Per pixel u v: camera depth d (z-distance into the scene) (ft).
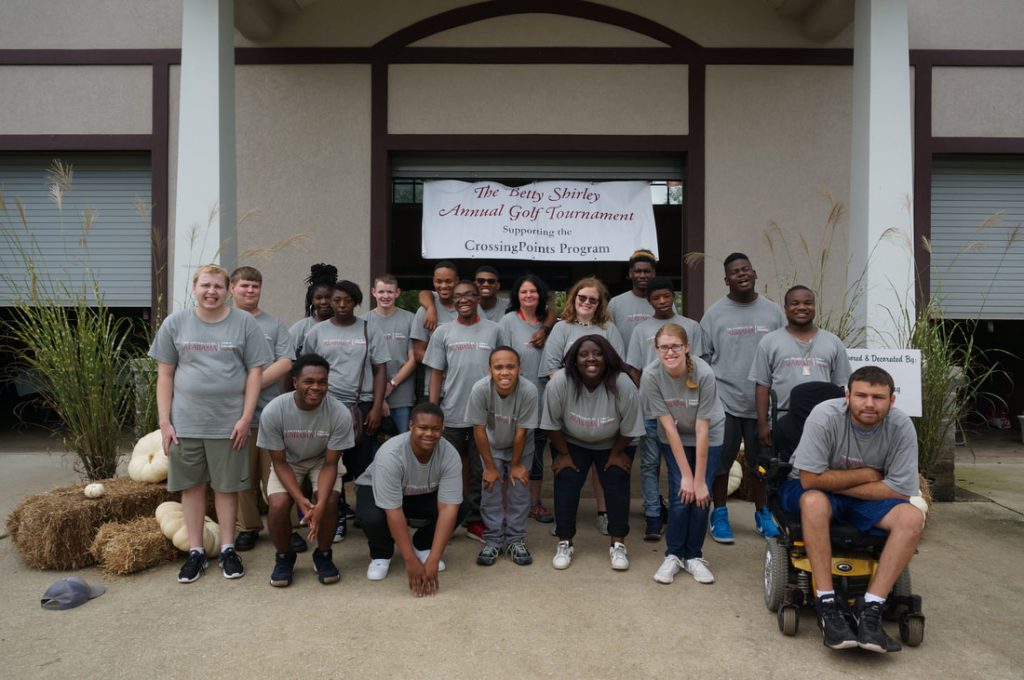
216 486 11.85
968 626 9.93
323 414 11.27
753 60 21.25
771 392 12.17
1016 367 29.30
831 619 8.94
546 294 15.14
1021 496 17.33
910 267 16.58
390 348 15.15
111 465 15.76
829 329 17.84
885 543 9.34
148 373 15.78
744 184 21.34
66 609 10.44
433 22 21.24
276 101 21.21
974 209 22.52
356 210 21.22
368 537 11.75
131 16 21.62
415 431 10.83
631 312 15.67
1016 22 21.89
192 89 16.84
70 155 22.17
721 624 9.98
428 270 33.24
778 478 10.52
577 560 12.78
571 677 8.45
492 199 21.68
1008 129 21.90
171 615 10.22
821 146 21.36
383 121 21.21
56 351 15.47
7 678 8.37
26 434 25.82
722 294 21.34
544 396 12.48
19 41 21.67
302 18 21.24
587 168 21.77
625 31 21.30
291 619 10.06
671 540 11.85
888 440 9.61
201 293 11.61
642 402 12.77
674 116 21.33
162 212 21.56
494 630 9.71
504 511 13.00
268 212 21.24
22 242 22.18
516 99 21.33
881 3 16.94
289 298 21.26
